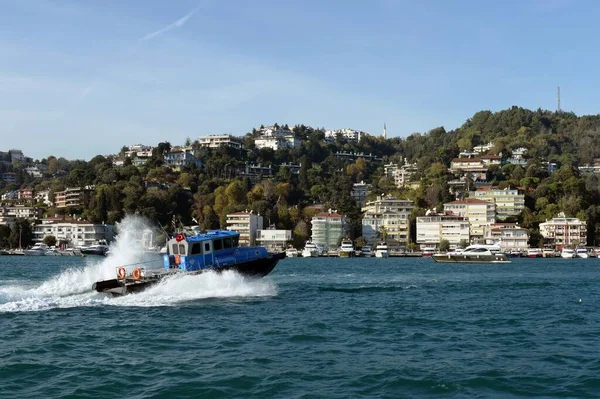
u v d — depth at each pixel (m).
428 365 26.25
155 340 31.17
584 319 39.62
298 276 82.62
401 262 152.50
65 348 29.36
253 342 30.92
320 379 23.97
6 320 36.59
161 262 54.78
